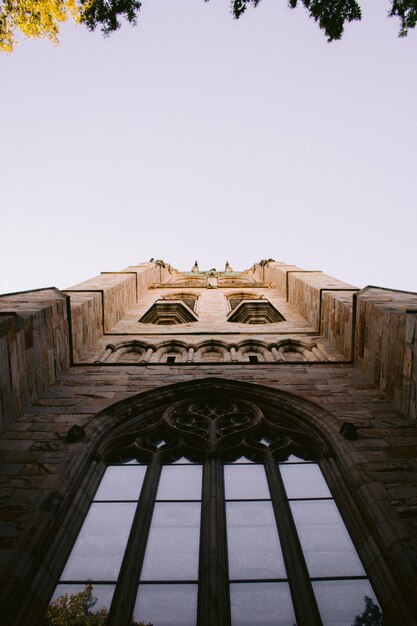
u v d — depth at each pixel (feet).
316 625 15.72
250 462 25.77
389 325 31.55
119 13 29.84
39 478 22.49
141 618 16.34
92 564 18.98
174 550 19.56
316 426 28.17
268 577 18.04
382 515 19.65
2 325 28.14
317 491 23.40
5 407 27.58
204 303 74.28
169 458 26.11
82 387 33.58
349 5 28.32
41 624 16.39
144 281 82.89
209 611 15.79
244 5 28.76
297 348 46.16
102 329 50.16
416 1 27.43
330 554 19.31
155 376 35.58
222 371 36.47
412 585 16.43
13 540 18.69
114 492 23.53
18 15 29.96
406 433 26.25
